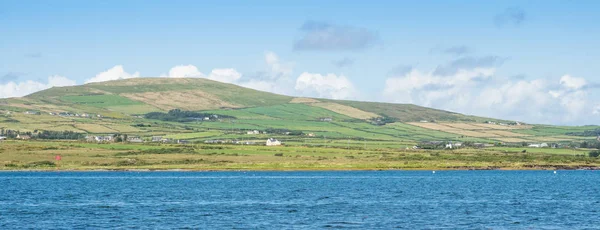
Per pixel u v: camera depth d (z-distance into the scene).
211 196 134.25
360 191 149.00
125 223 90.56
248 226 88.19
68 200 124.38
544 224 89.56
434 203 118.12
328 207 111.06
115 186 167.88
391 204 116.38
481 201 121.88
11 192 143.75
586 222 91.19
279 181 193.50
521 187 162.25
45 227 86.88
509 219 94.62
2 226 87.75
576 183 178.88
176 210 106.44
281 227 87.38
